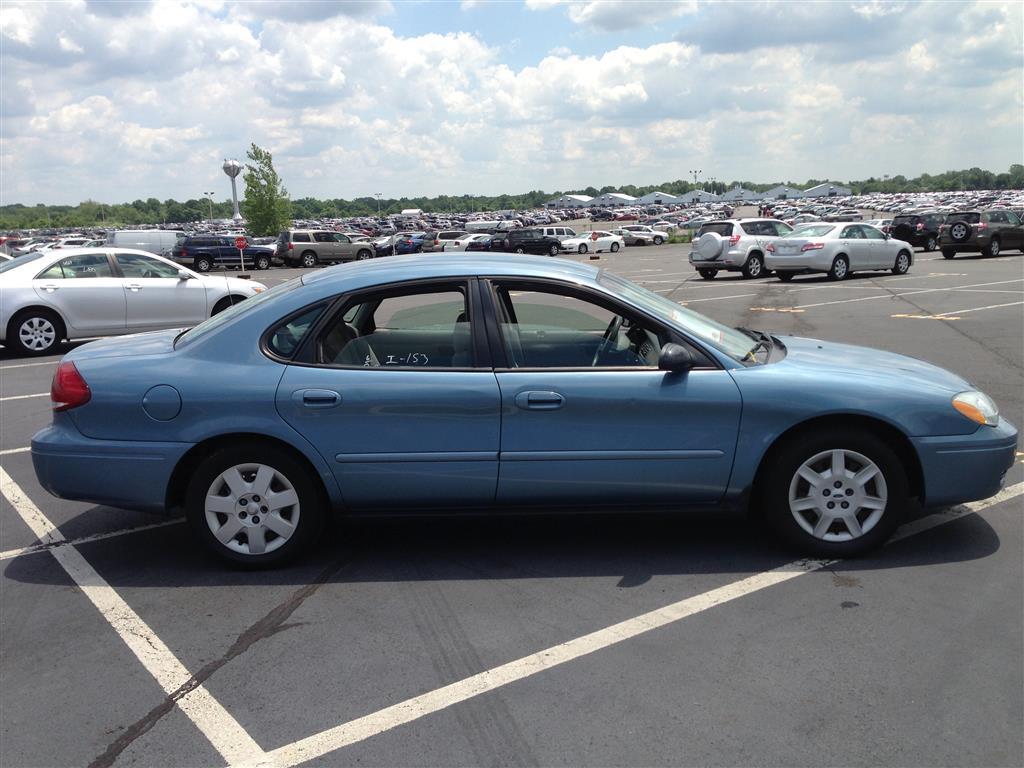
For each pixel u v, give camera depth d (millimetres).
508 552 4410
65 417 4141
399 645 3477
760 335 4996
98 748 2852
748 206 149750
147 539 4762
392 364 4117
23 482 5918
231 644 3525
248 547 4199
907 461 4203
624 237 56281
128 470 4086
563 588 3969
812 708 2955
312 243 42531
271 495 4141
